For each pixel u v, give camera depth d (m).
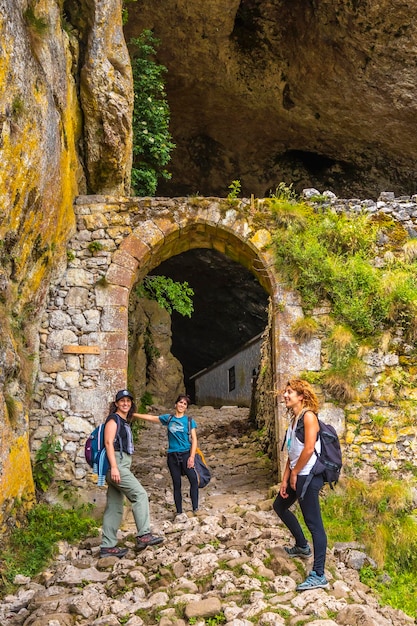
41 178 6.38
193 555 5.53
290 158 15.16
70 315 7.62
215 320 21.53
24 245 6.40
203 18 11.55
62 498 7.09
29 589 5.36
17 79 5.73
